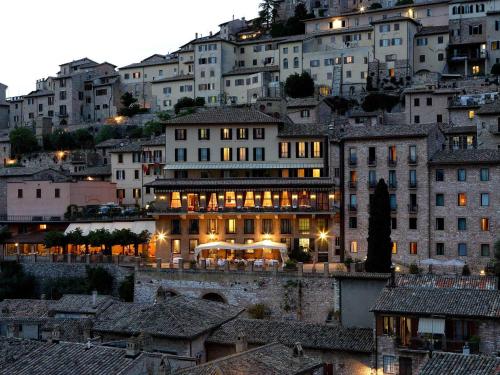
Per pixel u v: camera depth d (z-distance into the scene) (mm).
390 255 95125
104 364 50250
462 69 187625
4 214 147625
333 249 116250
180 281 101000
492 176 106812
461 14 189625
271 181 118938
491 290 65812
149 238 119500
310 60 199250
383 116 163000
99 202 147375
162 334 66875
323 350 69188
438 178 110000
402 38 187500
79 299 85812
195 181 120875
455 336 64250
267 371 53125
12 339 56281
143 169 148250
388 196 95875
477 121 137875
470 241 107438
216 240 118938
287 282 94625
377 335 67188
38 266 115625
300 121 163625
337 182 120375
